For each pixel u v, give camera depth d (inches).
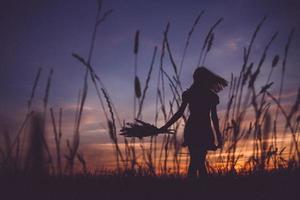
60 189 89.7
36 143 46.1
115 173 98.1
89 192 95.3
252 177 103.6
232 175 105.7
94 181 99.0
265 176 103.3
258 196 95.7
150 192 97.0
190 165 166.7
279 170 105.2
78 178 91.9
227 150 101.5
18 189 77.9
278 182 101.1
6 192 77.9
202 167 164.9
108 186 98.2
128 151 93.7
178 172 106.2
